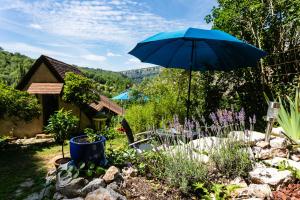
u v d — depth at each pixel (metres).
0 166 8.44
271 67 7.95
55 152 10.52
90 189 3.24
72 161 3.86
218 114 3.96
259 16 7.91
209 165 3.71
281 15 7.75
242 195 2.97
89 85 15.42
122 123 5.69
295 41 7.52
